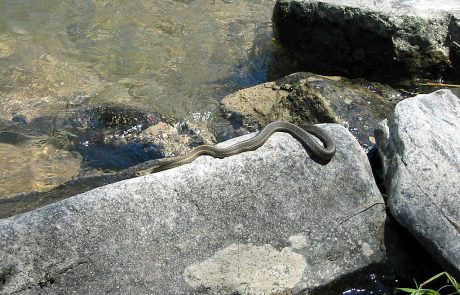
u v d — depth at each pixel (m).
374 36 3.33
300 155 2.40
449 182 2.34
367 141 2.85
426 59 3.33
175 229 2.19
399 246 2.36
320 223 2.31
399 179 2.36
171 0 4.20
